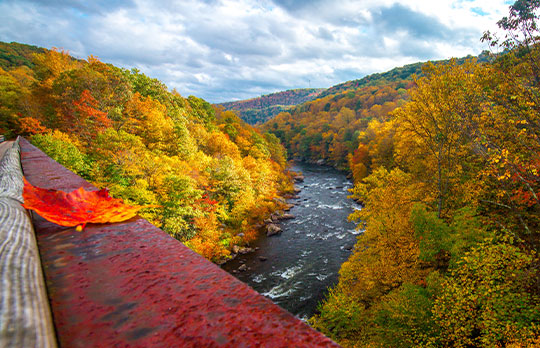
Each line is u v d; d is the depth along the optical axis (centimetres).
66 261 78
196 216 2419
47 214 105
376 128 5959
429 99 1486
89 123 3078
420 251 1305
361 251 1720
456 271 1112
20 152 484
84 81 3372
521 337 805
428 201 1667
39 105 3572
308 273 2195
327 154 9275
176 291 65
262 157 5872
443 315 1017
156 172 2392
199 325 52
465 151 1490
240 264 2408
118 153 2292
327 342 46
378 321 1226
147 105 4072
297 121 15075
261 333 48
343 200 4250
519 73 999
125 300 60
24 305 41
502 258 944
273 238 2916
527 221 1178
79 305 58
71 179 201
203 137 4875
